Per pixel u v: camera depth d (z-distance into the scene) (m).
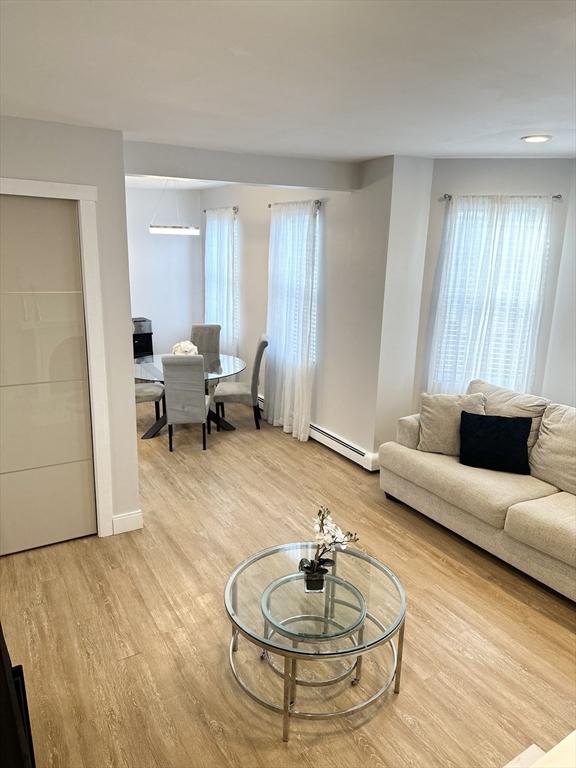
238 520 3.93
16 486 3.38
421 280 4.55
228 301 7.13
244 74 2.15
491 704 2.38
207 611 2.94
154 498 4.26
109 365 3.48
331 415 5.31
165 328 7.99
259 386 6.58
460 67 2.04
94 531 3.71
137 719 2.27
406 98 2.47
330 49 1.87
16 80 2.26
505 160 4.25
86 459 3.58
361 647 2.13
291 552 2.89
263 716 2.30
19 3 1.52
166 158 3.75
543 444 3.63
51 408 3.39
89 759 2.09
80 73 2.16
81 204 3.17
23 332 3.22
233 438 5.66
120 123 3.04
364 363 4.72
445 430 3.96
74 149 3.10
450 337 4.61
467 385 4.64
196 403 5.14
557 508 3.16
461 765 2.10
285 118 2.89
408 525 3.90
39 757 2.10
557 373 4.44
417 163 4.25
